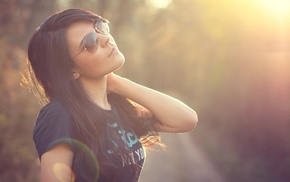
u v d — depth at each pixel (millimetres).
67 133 2182
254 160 13406
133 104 2707
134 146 2455
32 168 9180
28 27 15953
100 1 28219
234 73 16281
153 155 19531
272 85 12664
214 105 21625
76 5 25172
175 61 53469
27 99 10773
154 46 56156
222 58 18641
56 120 2205
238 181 12844
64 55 2320
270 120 12680
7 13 13281
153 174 14938
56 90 2299
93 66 2344
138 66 58312
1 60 11406
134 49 53094
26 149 9586
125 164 2350
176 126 2697
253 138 13898
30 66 2469
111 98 2668
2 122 9430
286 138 12031
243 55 14711
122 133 2412
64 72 2330
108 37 2367
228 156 15508
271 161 12539
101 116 2318
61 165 2164
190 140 24500
